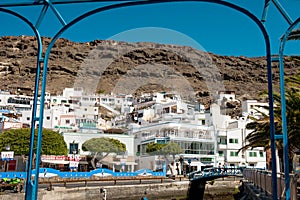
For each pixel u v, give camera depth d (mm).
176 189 36875
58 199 26719
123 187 32625
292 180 11406
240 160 62906
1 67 167625
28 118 73000
